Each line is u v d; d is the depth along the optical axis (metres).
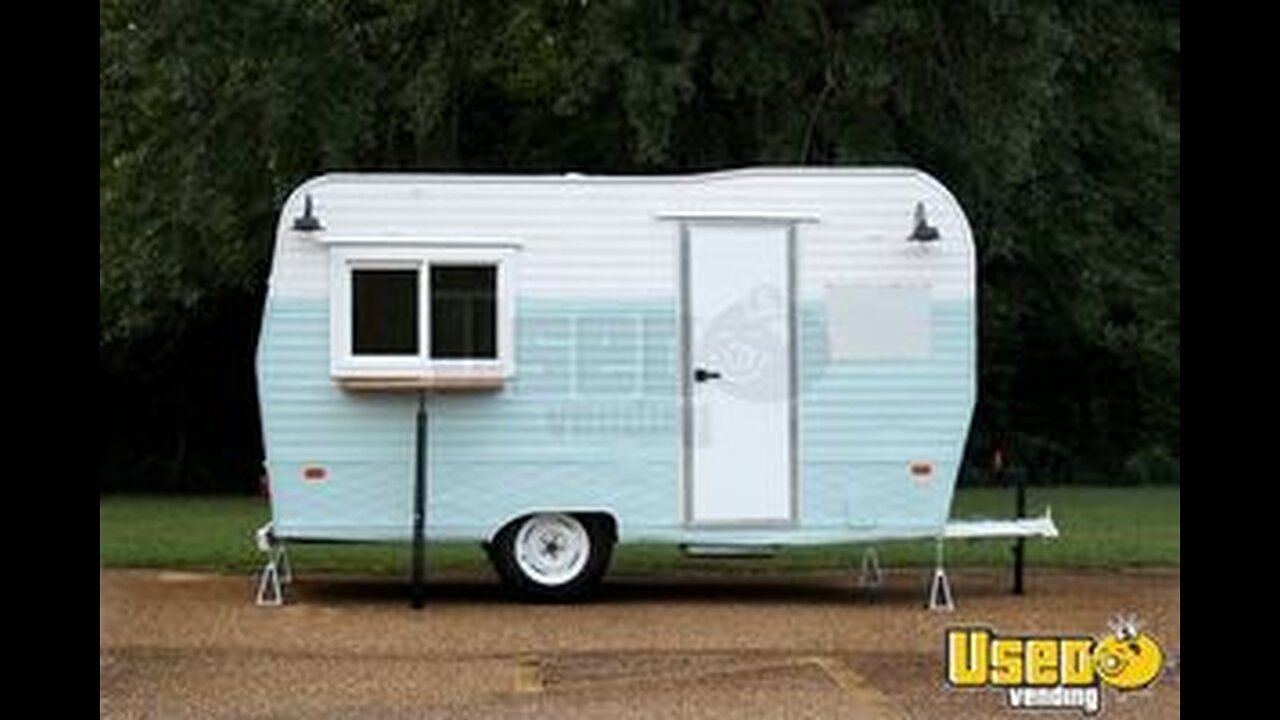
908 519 16.66
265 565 19.06
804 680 12.70
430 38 25.92
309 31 24.12
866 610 16.05
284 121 23.89
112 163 28.55
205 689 12.44
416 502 16.09
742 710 11.66
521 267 16.53
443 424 16.53
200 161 24.77
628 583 18.09
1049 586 17.92
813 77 23.89
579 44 23.88
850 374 16.67
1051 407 36.34
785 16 23.28
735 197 16.64
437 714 11.58
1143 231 33.59
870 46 23.34
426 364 16.38
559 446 16.55
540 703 11.90
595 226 16.58
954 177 24.84
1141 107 31.02
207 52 23.84
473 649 14.03
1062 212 32.56
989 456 35.38
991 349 35.41
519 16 25.05
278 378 16.47
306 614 15.73
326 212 16.44
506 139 27.98
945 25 23.92
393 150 26.45
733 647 14.09
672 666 13.25
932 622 15.32
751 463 16.64
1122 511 26.83
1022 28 23.70
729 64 23.48
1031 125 24.50
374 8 25.75
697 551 17.09
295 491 16.47
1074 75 30.00
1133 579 18.55
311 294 16.47
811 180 16.70
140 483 34.38
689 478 16.59
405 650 13.98
